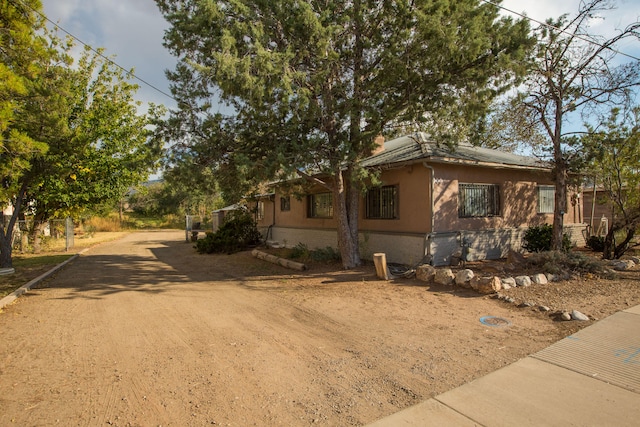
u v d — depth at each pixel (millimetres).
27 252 18312
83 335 5730
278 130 9227
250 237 19062
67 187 17984
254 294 8398
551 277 8094
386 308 6828
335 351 4953
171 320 6477
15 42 9555
